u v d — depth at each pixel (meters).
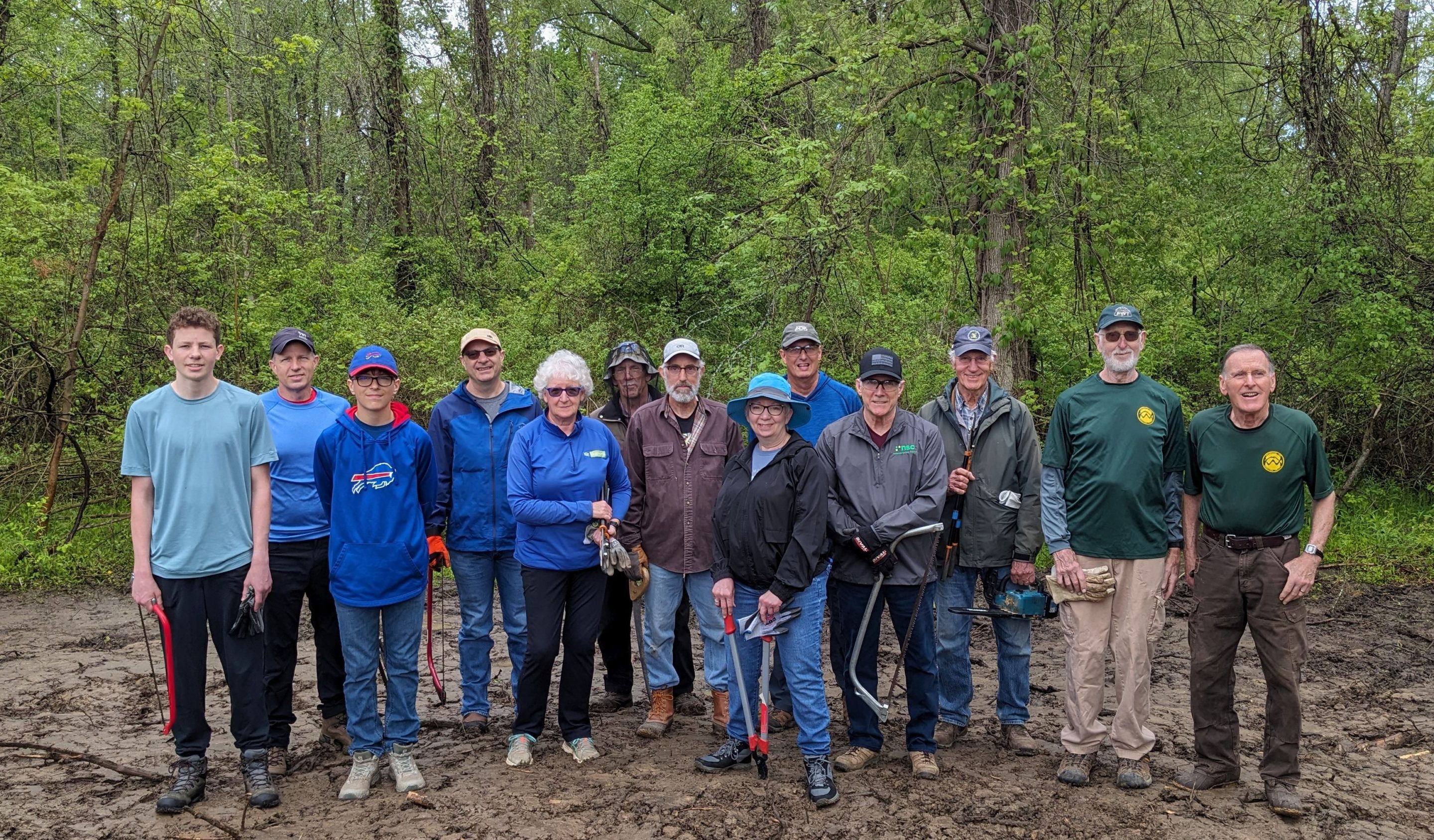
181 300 11.05
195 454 4.00
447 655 6.50
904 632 4.41
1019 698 4.77
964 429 4.74
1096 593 4.27
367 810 4.10
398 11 17.05
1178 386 10.27
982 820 3.98
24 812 4.09
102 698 5.61
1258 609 4.14
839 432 4.47
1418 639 6.90
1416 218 10.77
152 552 4.05
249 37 14.20
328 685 4.77
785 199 10.03
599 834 3.88
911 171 10.84
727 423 4.99
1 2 10.84
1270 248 10.87
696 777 4.41
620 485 4.73
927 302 10.54
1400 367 10.45
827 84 11.25
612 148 14.41
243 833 3.89
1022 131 8.95
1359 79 10.71
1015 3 9.05
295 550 4.48
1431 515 10.06
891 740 4.89
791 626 4.16
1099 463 4.27
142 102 9.66
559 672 6.23
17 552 8.52
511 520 5.00
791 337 5.03
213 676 5.95
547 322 12.99
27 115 13.30
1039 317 9.23
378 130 17.73
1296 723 4.10
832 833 3.88
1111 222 9.47
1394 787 4.41
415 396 11.41
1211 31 10.62
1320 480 4.12
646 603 5.00
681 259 13.50
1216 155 11.04
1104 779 4.41
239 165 13.12
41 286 10.26
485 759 4.67
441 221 17.17
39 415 9.41
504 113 18.23
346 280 12.85
